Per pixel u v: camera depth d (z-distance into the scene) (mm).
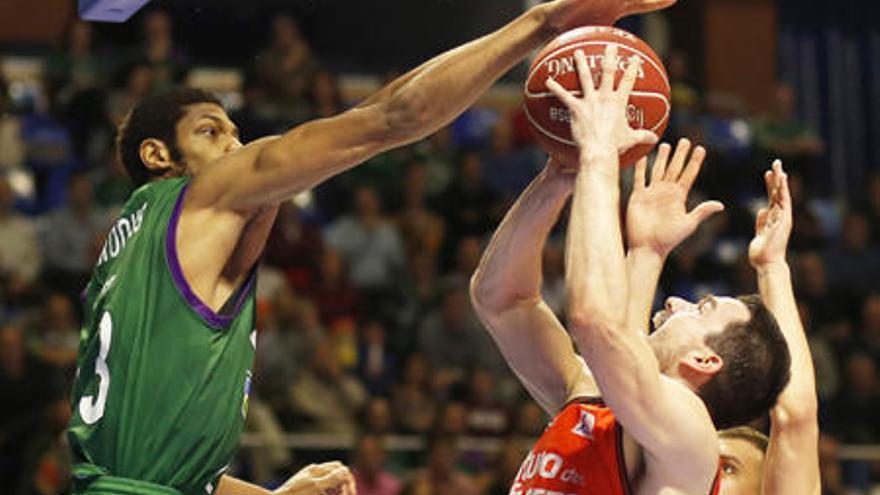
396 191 14086
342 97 14398
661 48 18406
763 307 4305
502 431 11297
